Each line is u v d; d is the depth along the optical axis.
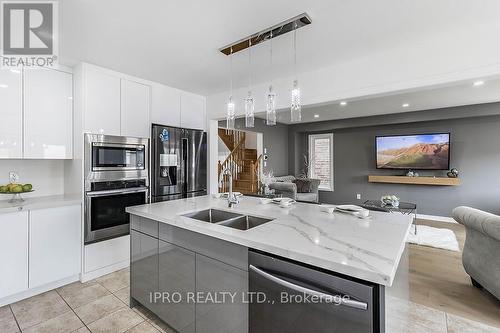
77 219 2.71
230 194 2.34
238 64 2.82
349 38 2.24
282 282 1.21
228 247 1.50
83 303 2.33
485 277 2.35
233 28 2.06
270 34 2.16
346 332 1.04
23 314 2.16
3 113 2.41
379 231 1.50
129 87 3.17
